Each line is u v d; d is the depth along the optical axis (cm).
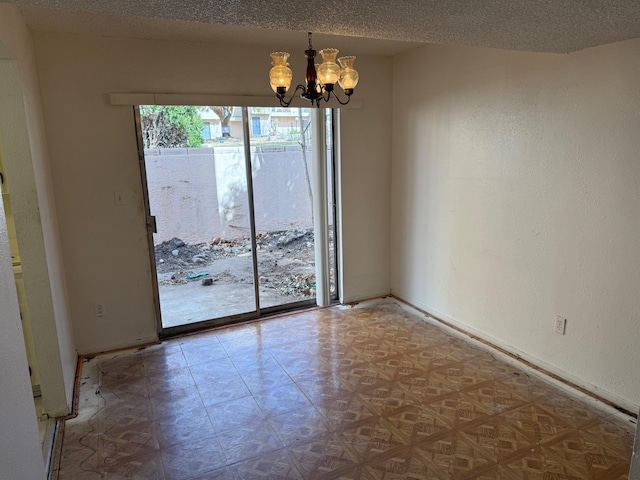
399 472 207
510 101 300
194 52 336
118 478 208
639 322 240
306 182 504
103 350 345
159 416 257
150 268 353
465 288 362
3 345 115
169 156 433
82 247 328
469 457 216
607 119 242
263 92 362
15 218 233
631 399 248
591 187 255
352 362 317
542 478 201
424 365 311
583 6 170
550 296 288
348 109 404
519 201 302
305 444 229
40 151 270
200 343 356
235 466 214
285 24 194
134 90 324
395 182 433
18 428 124
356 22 192
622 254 243
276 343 352
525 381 286
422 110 384
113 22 281
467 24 196
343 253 430
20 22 249
